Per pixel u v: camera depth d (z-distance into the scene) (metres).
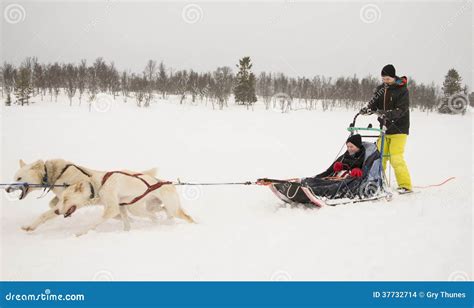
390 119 5.53
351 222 4.21
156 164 8.28
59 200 4.41
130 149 9.73
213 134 13.62
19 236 3.96
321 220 4.37
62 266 3.10
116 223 4.76
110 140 10.84
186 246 3.58
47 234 4.10
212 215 4.99
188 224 4.51
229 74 27.75
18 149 8.73
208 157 9.40
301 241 3.66
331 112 25.92
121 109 19.66
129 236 3.91
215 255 3.35
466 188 6.11
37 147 9.13
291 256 3.30
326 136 14.82
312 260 3.21
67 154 8.56
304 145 12.26
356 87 29.61
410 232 3.83
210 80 26.30
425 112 29.58
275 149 11.16
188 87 26.48
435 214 4.46
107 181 4.27
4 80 21.31
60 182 4.40
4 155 8.05
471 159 10.62
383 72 5.63
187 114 20.02
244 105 26.06
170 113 19.75
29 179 4.25
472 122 23.72
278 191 4.98
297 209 4.94
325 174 5.65
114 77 25.42
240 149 10.80
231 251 3.44
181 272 3.01
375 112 5.59
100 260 3.22
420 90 30.56
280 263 3.16
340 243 3.57
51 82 22.92
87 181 4.25
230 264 3.16
